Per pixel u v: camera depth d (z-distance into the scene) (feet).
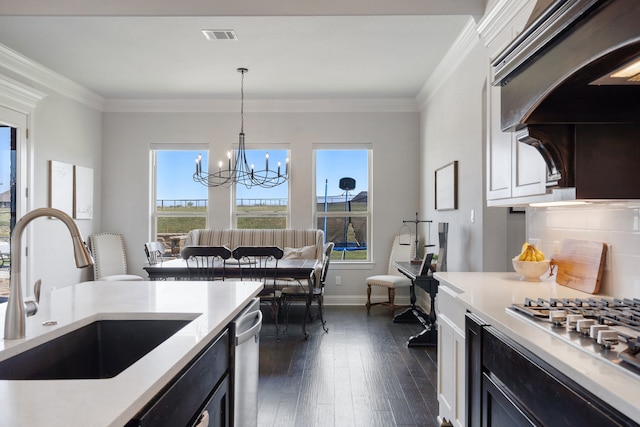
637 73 4.02
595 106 4.58
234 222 19.36
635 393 2.74
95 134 18.45
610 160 4.79
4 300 13.55
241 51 13.32
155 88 17.20
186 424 3.56
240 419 5.39
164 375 2.99
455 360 6.69
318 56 13.73
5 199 13.60
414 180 18.99
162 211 19.42
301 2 9.16
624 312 4.44
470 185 12.05
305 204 19.04
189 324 4.40
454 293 6.83
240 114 19.04
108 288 6.66
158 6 9.20
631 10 2.97
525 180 6.09
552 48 3.98
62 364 4.37
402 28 11.68
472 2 9.15
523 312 4.76
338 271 19.11
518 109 4.70
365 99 18.79
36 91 14.34
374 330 14.66
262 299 14.66
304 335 13.82
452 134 13.83
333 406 8.76
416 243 17.08
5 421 2.27
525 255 7.22
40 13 9.19
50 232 15.29
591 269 6.10
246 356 5.71
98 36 12.20
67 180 16.39
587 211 6.41
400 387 9.73
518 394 4.24
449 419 7.09
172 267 13.23
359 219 19.53
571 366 3.22
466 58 12.37
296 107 18.99
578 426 3.22
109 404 2.48
